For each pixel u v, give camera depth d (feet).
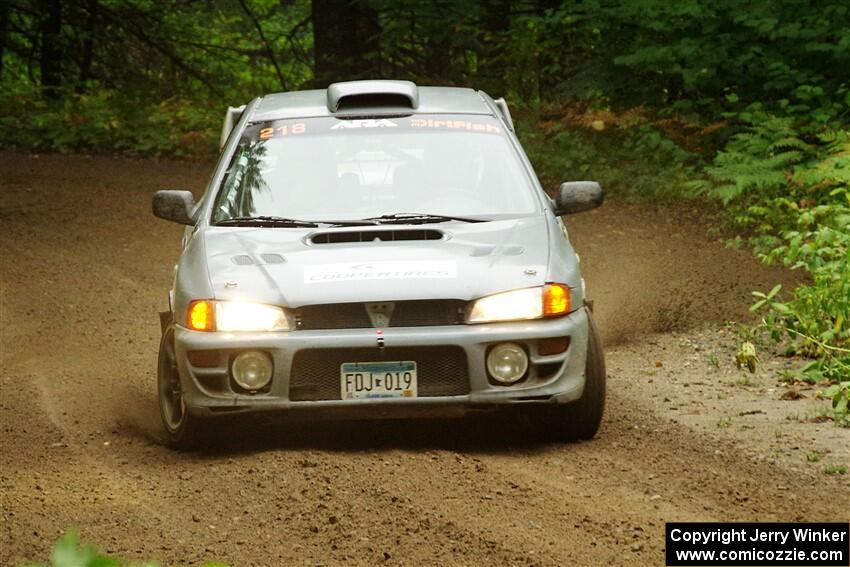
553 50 204.95
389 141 79.87
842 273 96.07
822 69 167.43
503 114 87.66
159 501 60.59
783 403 80.28
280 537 54.60
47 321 110.83
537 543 53.31
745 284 116.98
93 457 70.13
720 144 169.89
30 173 184.65
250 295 67.92
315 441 72.18
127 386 89.71
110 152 207.10
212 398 67.36
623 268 126.11
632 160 169.58
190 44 286.46
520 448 70.18
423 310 67.67
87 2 271.08
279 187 77.20
